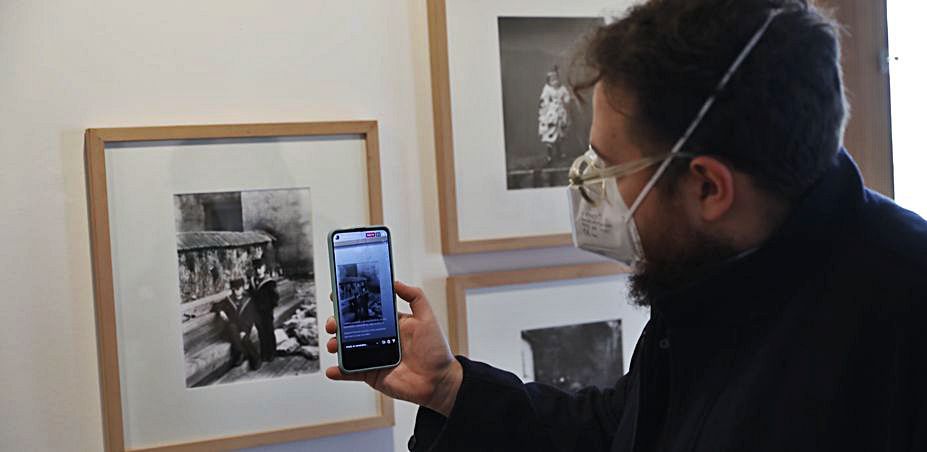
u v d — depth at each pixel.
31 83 1.27
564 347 1.53
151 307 1.31
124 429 1.30
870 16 1.58
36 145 1.27
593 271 1.55
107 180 1.28
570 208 0.96
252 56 1.36
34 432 1.28
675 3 0.78
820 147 0.75
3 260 1.26
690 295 0.84
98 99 1.29
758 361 0.81
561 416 1.11
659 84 0.76
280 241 1.36
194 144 1.32
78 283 1.29
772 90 0.73
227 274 1.34
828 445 0.75
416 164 1.45
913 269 0.76
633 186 0.82
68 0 1.28
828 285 0.79
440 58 1.43
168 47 1.32
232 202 1.34
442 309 1.47
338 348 1.06
